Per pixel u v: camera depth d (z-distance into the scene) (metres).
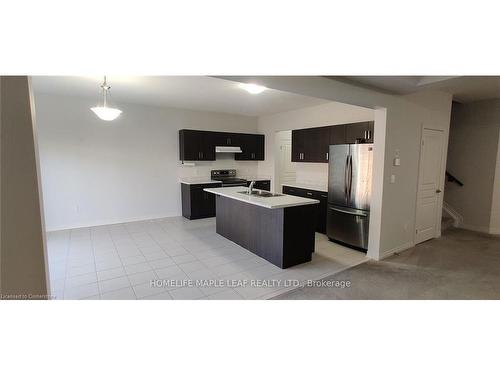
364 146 3.70
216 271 3.19
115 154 5.23
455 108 5.09
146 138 5.53
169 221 5.54
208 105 5.50
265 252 3.53
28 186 1.29
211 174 6.41
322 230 4.79
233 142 6.39
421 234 4.25
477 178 4.89
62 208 4.84
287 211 3.22
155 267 3.29
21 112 1.26
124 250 3.87
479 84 3.49
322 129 4.97
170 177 5.89
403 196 3.84
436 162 4.30
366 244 3.77
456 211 5.20
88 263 3.40
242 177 6.91
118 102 5.16
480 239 4.42
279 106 5.56
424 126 3.98
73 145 4.84
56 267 3.28
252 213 3.73
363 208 3.76
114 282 2.90
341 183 4.03
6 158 1.25
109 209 5.27
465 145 5.01
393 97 3.47
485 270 3.23
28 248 1.32
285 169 6.93
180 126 5.91
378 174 3.53
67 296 2.61
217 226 4.69
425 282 2.92
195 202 5.67
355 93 3.02
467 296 2.61
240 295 2.63
